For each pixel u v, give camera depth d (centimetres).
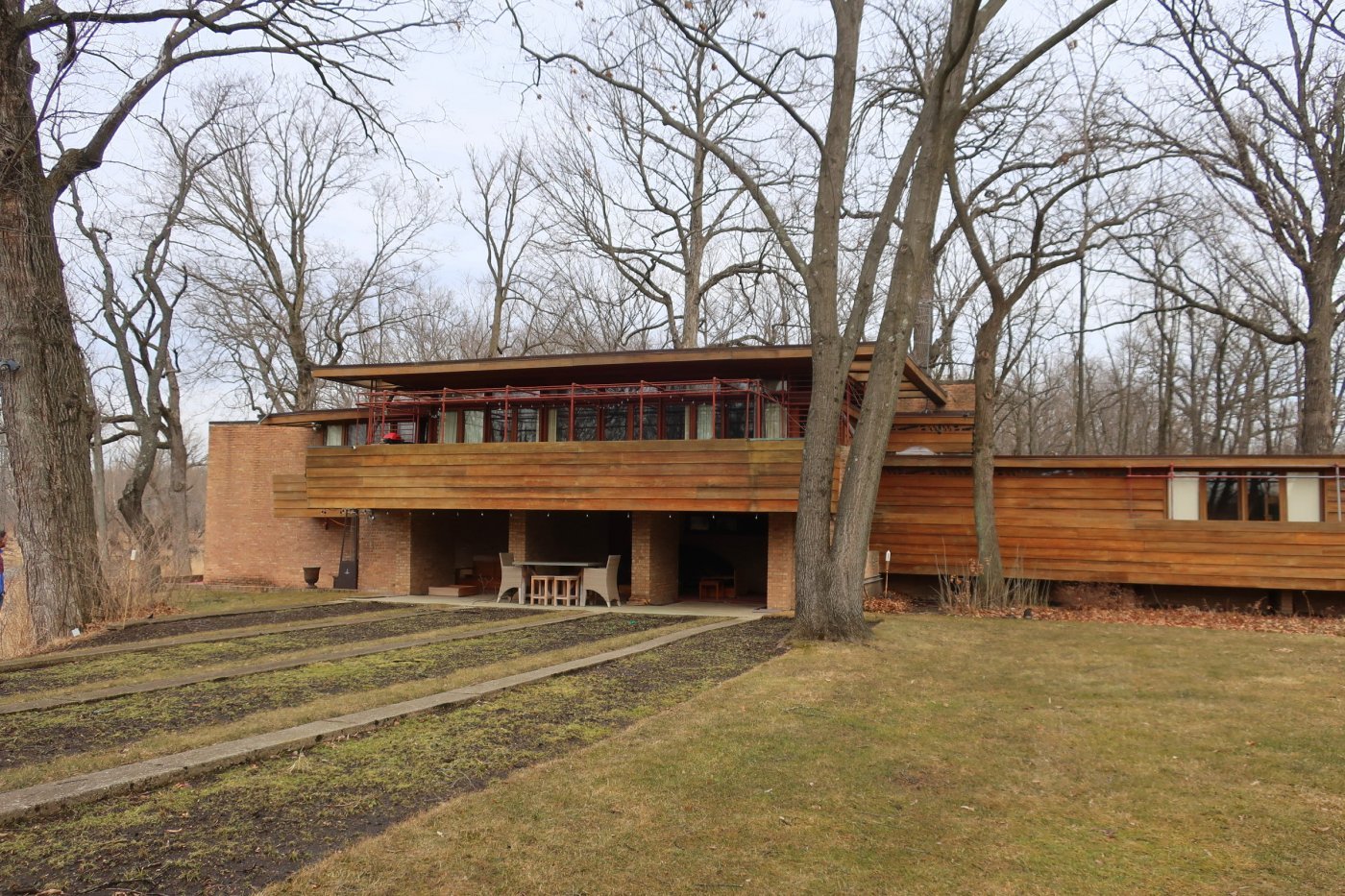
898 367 1294
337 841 505
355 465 2077
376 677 1007
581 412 2098
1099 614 1720
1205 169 2189
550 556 2253
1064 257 1817
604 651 1202
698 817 551
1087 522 1859
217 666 1095
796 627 1280
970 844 523
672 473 1800
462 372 1980
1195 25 2077
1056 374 4959
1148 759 705
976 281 3066
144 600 1680
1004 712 861
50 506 1490
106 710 844
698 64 2966
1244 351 3631
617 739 723
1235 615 1700
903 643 1261
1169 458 1798
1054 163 1788
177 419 3197
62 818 536
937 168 1304
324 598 2133
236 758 650
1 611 1426
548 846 499
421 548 2312
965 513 1953
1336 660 1157
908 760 690
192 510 6216
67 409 1534
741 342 3497
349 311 3738
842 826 545
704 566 2394
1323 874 486
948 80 1309
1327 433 2286
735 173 1402
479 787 602
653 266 3409
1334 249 2308
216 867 466
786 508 1717
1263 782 647
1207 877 481
